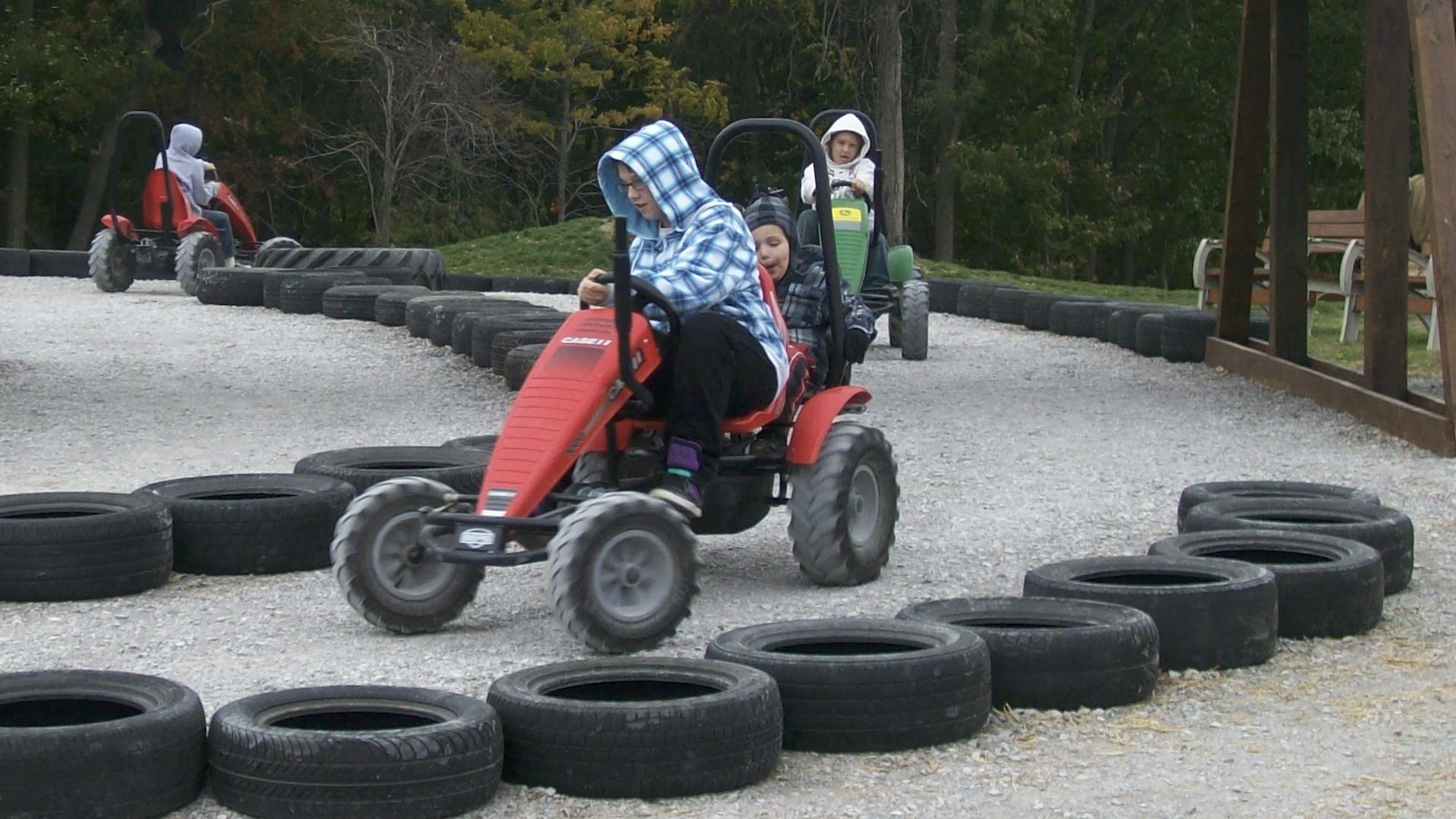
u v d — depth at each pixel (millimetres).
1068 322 20391
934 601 6398
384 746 4746
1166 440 12211
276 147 45156
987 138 54156
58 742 4652
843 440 7520
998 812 4887
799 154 50938
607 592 6219
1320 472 10883
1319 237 19453
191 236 22016
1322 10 54781
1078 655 5906
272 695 5145
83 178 45062
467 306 17750
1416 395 12930
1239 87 16047
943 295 24000
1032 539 8789
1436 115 11328
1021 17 50688
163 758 4789
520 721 5074
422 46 41719
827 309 7949
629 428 6812
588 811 4906
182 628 6941
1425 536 9023
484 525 6344
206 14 41094
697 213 6875
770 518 9375
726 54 50531
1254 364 15789
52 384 14570
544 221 48500
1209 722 5809
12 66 38719
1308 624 6957
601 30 42781
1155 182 58344
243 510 7891
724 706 5039
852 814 4863
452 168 44469
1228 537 7566
